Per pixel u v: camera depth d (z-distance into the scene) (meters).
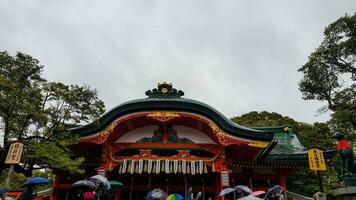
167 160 21.05
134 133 22.78
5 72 17.16
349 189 13.73
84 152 23.20
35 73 17.89
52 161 17.17
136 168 20.88
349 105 28.69
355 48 29.42
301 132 40.00
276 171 23.61
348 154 15.03
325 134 38.25
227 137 20.56
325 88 32.94
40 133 17.89
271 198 14.30
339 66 31.25
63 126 18.75
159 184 23.25
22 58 17.62
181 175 23.05
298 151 25.16
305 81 33.72
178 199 15.50
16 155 14.14
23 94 16.34
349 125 28.78
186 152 21.59
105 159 21.11
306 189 31.64
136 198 23.19
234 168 23.58
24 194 10.79
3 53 17.42
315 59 32.03
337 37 30.75
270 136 20.39
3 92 15.84
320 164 19.89
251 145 20.59
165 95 22.86
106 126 20.53
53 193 22.00
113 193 13.98
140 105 20.94
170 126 22.86
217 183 22.22
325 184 30.72
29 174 18.53
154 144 22.17
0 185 19.62
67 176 22.95
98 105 19.39
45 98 18.11
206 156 23.12
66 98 18.17
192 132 22.86
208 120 20.86
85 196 13.29
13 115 16.14
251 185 23.05
